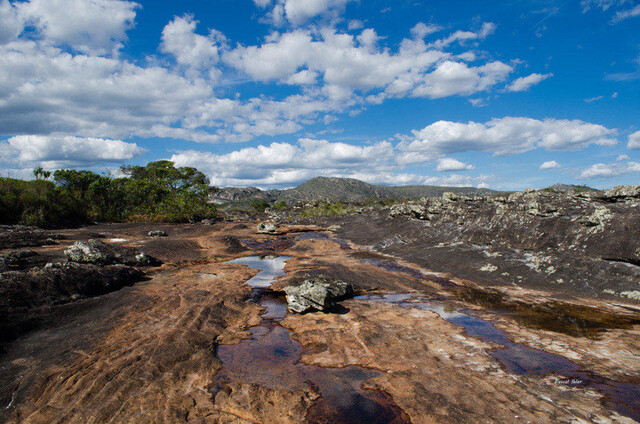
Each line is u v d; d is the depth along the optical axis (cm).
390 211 2780
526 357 609
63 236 1662
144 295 938
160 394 485
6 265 955
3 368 543
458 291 1098
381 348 653
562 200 1448
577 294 1005
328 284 1020
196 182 5903
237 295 999
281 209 7150
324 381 535
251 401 476
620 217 1130
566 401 471
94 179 3541
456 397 483
